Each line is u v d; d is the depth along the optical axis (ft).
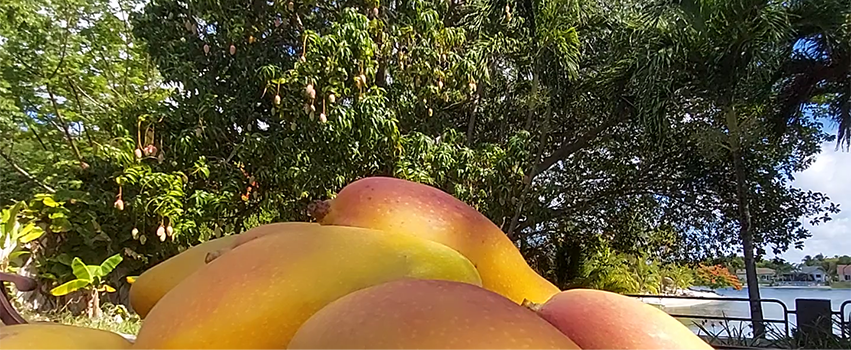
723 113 24.22
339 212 2.81
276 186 20.36
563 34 22.08
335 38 19.03
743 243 24.67
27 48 31.48
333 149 19.92
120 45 33.47
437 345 1.46
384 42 20.58
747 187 28.14
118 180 19.95
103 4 32.86
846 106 22.79
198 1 21.13
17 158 34.22
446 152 20.22
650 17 21.26
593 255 32.86
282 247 2.23
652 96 21.15
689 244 31.63
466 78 21.11
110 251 22.57
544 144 25.81
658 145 24.54
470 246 2.69
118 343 2.44
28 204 24.04
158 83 34.53
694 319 19.20
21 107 32.12
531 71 23.11
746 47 19.81
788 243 29.27
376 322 1.55
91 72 33.32
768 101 22.89
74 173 24.61
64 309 20.33
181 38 21.83
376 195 2.79
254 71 20.65
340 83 19.11
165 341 1.99
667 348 2.08
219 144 21.48
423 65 20.84
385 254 2.24
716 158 26.78
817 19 20.45
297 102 19.42
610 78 23.31
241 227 21.38
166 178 19.89
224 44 21.50
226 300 2.03
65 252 22.02
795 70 22.43
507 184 21.68
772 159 28.40
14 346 2.14
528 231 31.58
